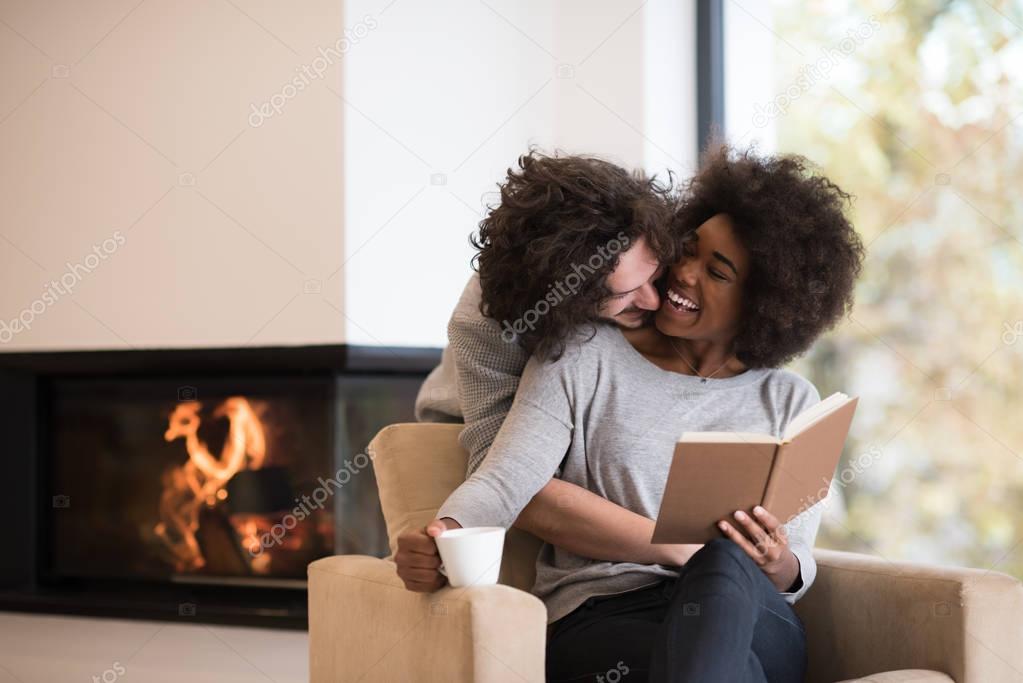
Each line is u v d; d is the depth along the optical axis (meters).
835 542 3.46
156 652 3.06
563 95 3.71
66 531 3.69
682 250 1.88
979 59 3.26
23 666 3.00
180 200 3.37
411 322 3.31
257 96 3.27
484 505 1.67
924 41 3.37
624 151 3.61
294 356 3.20
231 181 3.30
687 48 3.71
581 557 1.84
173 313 3.37
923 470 3.31
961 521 3.24
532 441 1.78
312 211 3.19
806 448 1.64
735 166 1.98
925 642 1.80
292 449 3.36
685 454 1.54
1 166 3.65
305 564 3.35
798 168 2.00
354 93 3.16
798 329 1.92
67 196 3.54
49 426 3.72
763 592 1.57
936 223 3.33
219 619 3.33
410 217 3.31
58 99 3.57
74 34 3.54
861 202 3.47
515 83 3.61
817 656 1.97
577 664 1.71
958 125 3.29
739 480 1.59
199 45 3.36
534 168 1.83
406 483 1.90
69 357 3.51
